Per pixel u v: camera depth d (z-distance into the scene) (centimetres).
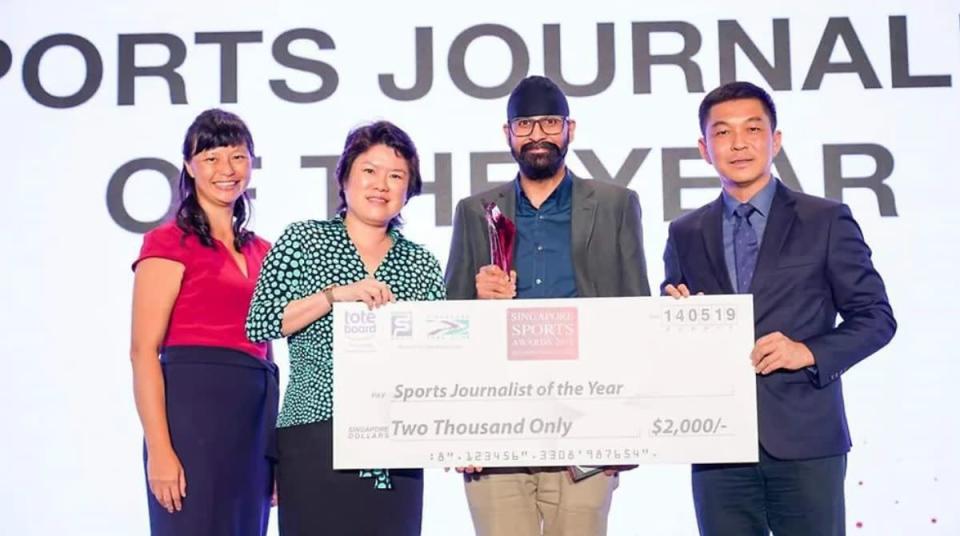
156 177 446
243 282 318
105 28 452
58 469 430
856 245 308
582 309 290
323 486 289
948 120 443
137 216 445
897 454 429
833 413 305
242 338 314
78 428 432
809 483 299
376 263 302
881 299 305
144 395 304
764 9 450
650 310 290
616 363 289
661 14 452
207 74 451
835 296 309
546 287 323
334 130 449
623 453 288
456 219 338
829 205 313
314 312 289
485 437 288
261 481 315
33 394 434
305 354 295
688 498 430
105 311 439
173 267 311
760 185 320
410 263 306
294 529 290
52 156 447
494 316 290
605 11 452
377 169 300
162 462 301
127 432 432
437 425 288
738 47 449
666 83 449
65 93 450
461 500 432
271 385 321
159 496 302
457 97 450
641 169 447
